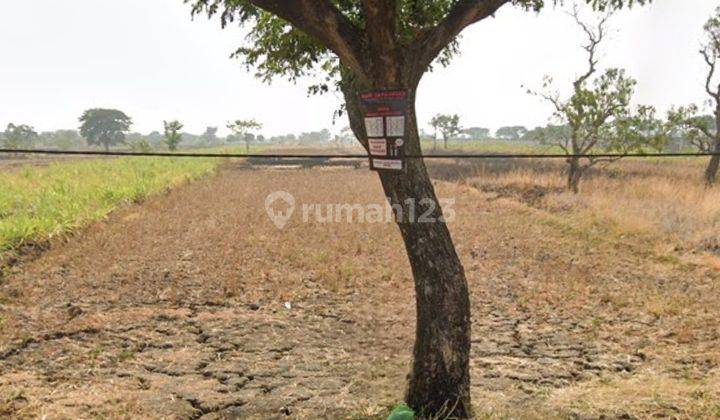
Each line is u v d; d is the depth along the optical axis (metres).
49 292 8.84
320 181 28.56
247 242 12.73
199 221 15.70
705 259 11.48
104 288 9.13
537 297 8.95
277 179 30.08
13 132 108.31
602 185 22.98
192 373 5.89
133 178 26.02
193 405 5.04
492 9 4.34
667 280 10.05
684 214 15.72
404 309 8.32
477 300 8.87
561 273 10.41
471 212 17.86
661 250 12.20
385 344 6.89
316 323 7.70
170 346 6.72
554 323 7.84
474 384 5.65
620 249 12.63
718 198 17.66
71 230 13.29
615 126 21.14
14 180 23.67
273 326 7.52
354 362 6.27
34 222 12.73
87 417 4.63
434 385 4.46
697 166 34.25
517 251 12.34
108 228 14.27
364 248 12.13
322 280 9.80
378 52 4.04
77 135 158.75
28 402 4.87
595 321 7.83
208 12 4.66
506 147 76.44
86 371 5.82
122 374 5.77
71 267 10.44
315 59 5.29
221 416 4.83
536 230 14.70
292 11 4.09
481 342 7.07
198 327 7.44
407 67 4.13
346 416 4.76
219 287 9.34
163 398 5.14
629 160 38.22
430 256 4.41
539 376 5.92
